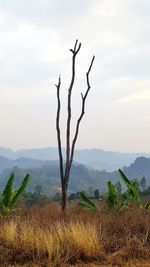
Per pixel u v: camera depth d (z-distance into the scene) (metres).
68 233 8.72
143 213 12.92
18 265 7.57
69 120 15.55
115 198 14.20
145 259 8.03
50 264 7.45
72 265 7.60
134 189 14.65
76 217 11.44
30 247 8.16
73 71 15.66
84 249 8.05
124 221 10.61
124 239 8.95
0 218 11.91
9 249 8.11
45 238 8.30
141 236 9.55
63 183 14.89
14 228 9.10
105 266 7.53
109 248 8.52
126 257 8.08
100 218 11.27
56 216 11.95
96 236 8.58
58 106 15.66
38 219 10.93
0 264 7.62
